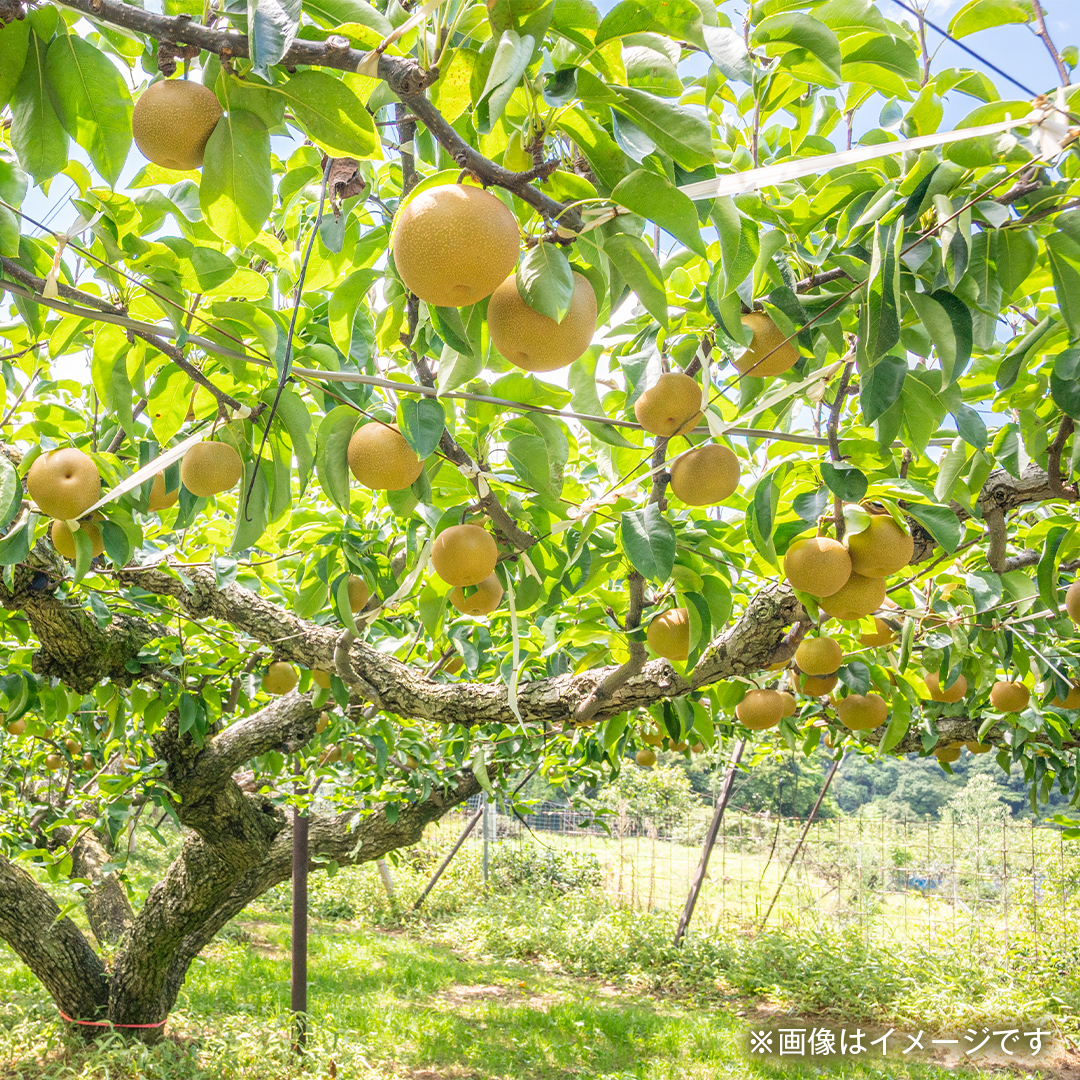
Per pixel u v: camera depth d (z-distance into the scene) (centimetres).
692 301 166
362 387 175
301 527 269
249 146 109
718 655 237
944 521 168
